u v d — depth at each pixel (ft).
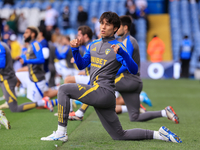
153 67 174.60
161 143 40.93
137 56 54.80
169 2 251.39
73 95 38.32
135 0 245.45
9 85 64.54
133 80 54.24
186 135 47.06
